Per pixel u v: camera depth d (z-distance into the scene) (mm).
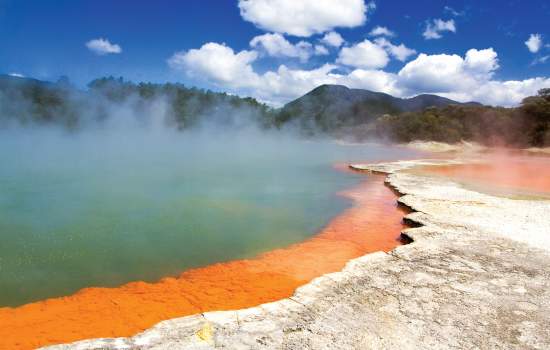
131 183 16484
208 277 6887
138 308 5625
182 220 10742
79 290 6273
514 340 4285
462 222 9391
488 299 5250
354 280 5812
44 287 6367
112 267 7305
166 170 21094
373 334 4352
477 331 4453
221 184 16969
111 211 11461
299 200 13805
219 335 4293
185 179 18094
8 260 7469
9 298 5941
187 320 4613
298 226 10359
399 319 4691
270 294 6160
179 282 6652
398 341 4223
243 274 7035
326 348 4074
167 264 7512
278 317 4715
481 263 6590
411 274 6066
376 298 5238
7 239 8641
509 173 21828
